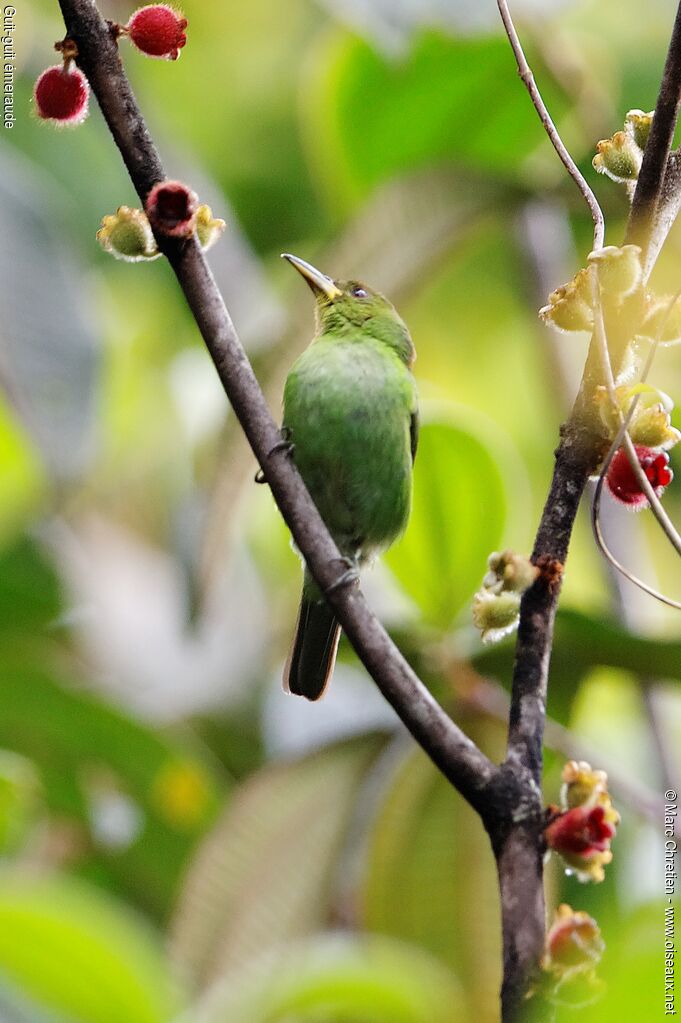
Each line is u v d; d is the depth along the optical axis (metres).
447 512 8.64
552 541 4.64
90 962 6.10
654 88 13.03
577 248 11.34
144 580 11.88
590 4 13.30
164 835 9.77
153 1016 6.16
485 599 4.46
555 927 4.02
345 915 8.35
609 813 4.18
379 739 8.23
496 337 13.73
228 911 7.79
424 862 7.83
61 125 5.12
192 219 5.00
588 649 7.92
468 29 9.99
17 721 9.47
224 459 7.61
